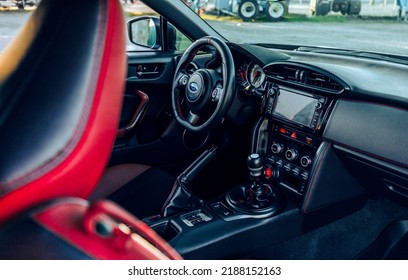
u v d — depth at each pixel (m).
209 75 1.83
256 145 1.98
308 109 1.74
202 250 1.60
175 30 2.34
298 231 1.86
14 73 0.73
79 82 0.72
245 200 1.80
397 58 1.93
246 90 1.97
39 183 0.67
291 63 1.77
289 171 1.87
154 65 2.29
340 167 1.81
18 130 0.67
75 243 0.65
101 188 1.83
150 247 0.78
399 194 1.71
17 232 0.66
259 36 2.49
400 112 1.49
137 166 1.99
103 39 0.76
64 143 0.69
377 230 1.97
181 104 2.10
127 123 2.30
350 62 1.94
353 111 1.61
